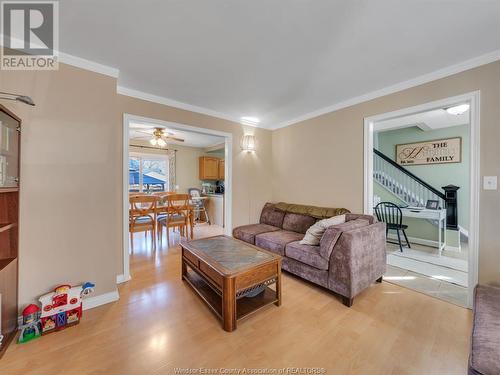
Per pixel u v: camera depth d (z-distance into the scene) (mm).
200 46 1810
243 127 3828
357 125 2854
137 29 1605
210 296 2049
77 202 1938
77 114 1938
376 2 1359
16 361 1382
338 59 1992
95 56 1942
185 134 4773
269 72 2227
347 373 1308
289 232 3215
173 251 3584
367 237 2188
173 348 1497
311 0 1349
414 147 4613
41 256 1775
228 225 3662
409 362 1385
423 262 3141
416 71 2201
